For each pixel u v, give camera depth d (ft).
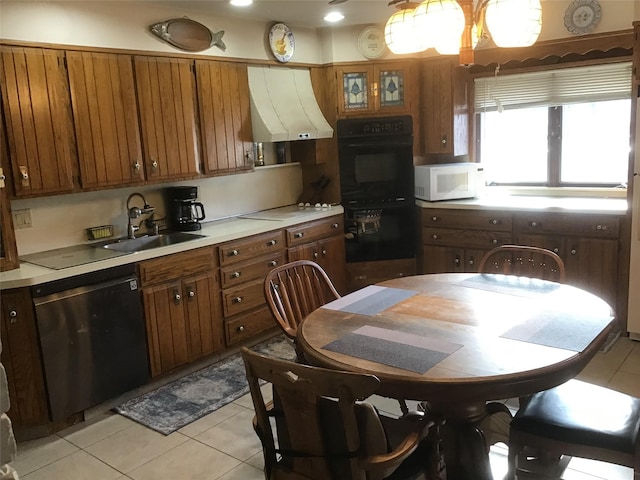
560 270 8.96
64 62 10.26
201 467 8.49
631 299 12.13
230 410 10.25
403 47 7.66
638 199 11.72
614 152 14.24
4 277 9.03
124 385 10.50
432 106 15.56
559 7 13.21
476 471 6.72
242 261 12.63
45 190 10.13
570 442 6.11
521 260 10.02
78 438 9.53
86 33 10.53
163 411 10.31
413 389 5.50
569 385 7.08
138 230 12.50
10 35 9.52
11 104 9.58
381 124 15.33
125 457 8.88
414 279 9.13
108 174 11.05
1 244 9.42
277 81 14.44
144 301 10.72
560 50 13.42
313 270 9.65
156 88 11.73
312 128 14.56
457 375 5.47
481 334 6.49
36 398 9.33
